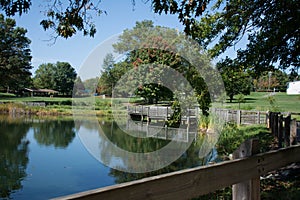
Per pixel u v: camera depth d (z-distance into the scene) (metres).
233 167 1.90
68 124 26.94
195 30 4.65
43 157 12.59
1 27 43.47
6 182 9.09
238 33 7.66
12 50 44.78
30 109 38.25
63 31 4.96
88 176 9.30
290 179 5.12
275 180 5.16
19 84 50.97
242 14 6.98
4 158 12.50
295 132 7.29
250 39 7.76
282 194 4.24
